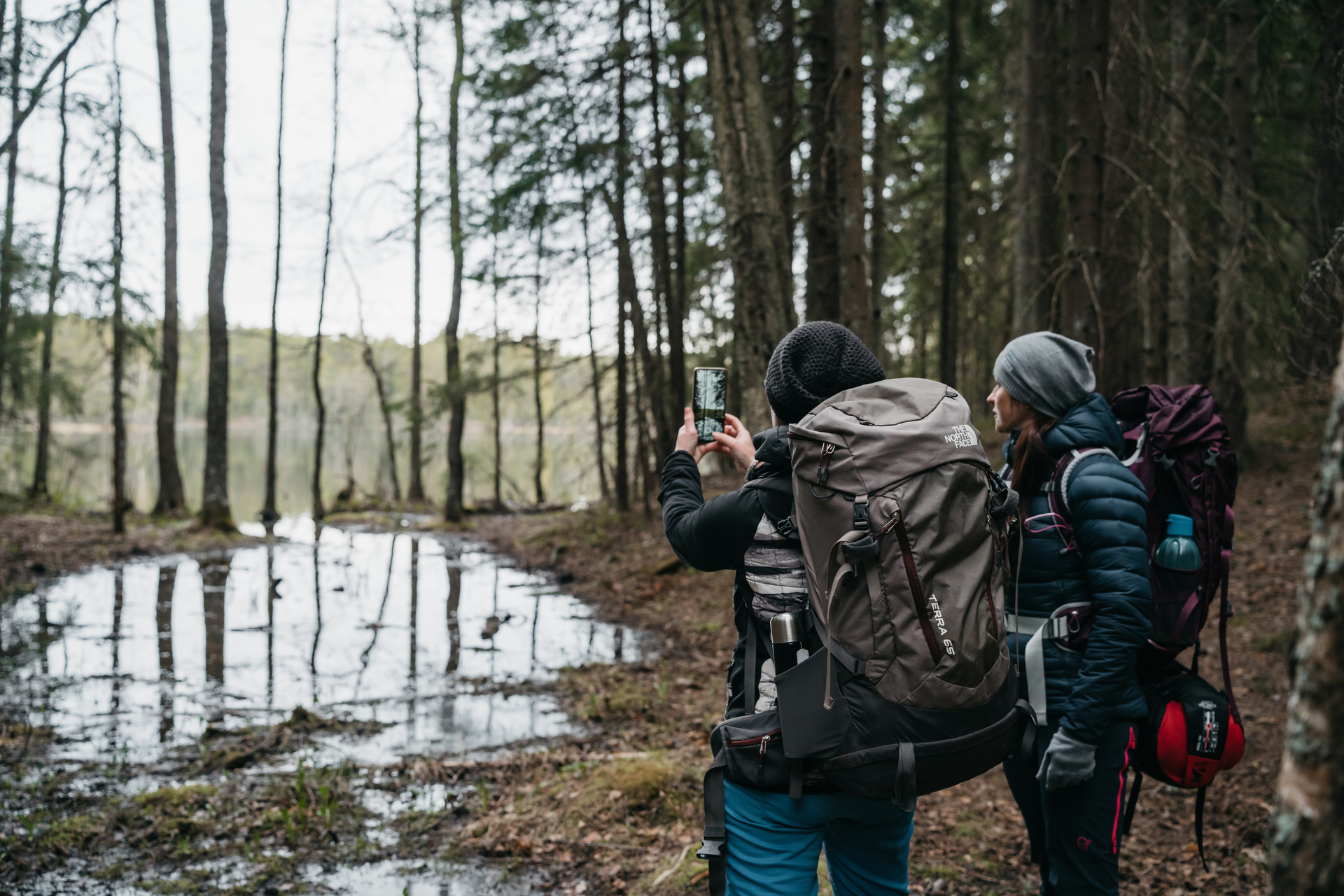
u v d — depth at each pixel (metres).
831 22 8.16
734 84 5.32
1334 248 3.02
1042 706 2.09
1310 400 7.68
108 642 7.44
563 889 3.23
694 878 3.12
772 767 1.63
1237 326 7.50
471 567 11.95
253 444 50.28
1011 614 2.19
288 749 4.84
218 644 7.46
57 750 4.80
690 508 1.83
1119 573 1.95
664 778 3.95
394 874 3.38
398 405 13.95
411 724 5.34
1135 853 3.28
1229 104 7.66
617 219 12.41
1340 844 0.87
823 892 2.89
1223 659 2.18
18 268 12.17
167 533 14.29
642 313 12.86
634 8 9.62
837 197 7.54
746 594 1.74
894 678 1.52
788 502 1.69
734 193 5.30
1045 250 8.96
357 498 22.69
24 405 15.98
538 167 10.38
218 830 3.73
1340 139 4.13
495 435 21.09
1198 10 8.07
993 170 12.73
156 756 4.73
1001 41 10.50
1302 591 0.96
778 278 5.35
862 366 1.79
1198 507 2.12
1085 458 2.09
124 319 14.13
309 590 10.09
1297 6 5.61
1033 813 2.25
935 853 3.38
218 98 14.97
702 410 1.99
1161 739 2.04
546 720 5.42
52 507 17.39
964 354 15.40
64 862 3.46
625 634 7.91
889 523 1.51
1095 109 6.33
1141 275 7.39
